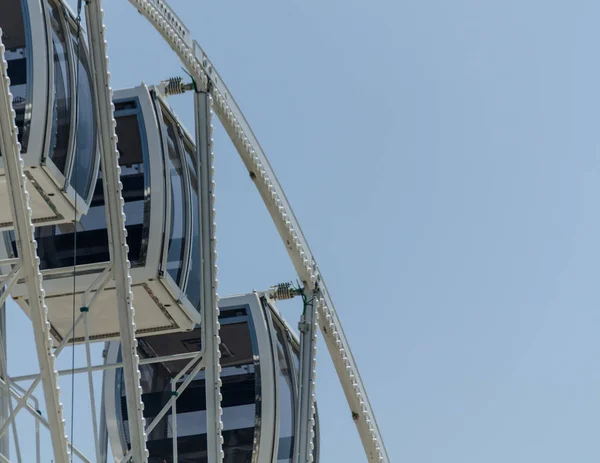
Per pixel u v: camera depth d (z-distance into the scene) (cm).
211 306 7588
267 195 8981
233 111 8562
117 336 9425
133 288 9188
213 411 7481
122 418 11194
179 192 9562
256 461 11244
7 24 8025
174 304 9331
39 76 7938
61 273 8894
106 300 9094
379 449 10325
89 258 9281
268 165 9038
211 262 7625
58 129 8038
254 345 11362
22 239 5816
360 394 10069
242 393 11325
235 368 11381
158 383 11344
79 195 8325
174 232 9375
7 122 5691
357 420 10150
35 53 7988
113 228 6406
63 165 8081
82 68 8506
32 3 8069
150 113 9588
